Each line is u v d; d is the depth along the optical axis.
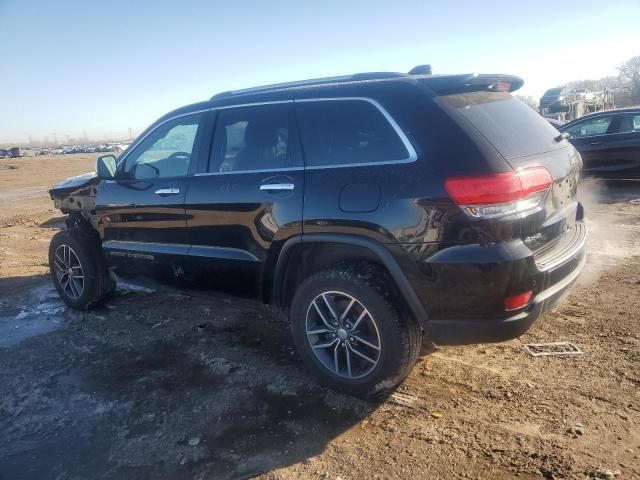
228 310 5.14
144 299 5.57
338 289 3.33
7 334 4.88
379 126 3.27
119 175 4.76
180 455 3.00
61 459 3.03
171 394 3.64
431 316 3.07
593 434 2.89
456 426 3.07
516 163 3.01
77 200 5.54
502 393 3.36
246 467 2.87
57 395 3.71
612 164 10.41
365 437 3.05
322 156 3.47
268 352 4.19
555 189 3.29
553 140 3.58
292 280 3.79
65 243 5.28
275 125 3.73
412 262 3.04
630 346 3.80
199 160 4.15
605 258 5.89
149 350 4.35
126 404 3.55
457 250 2.92
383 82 3.35
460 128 3.03
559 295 3.21
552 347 3.89
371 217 3.13
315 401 3.45
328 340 3.54
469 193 2.87
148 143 4.60
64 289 5.46
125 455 3.03
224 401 3.51
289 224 3.49
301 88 3.69
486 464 2.74
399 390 3.50
